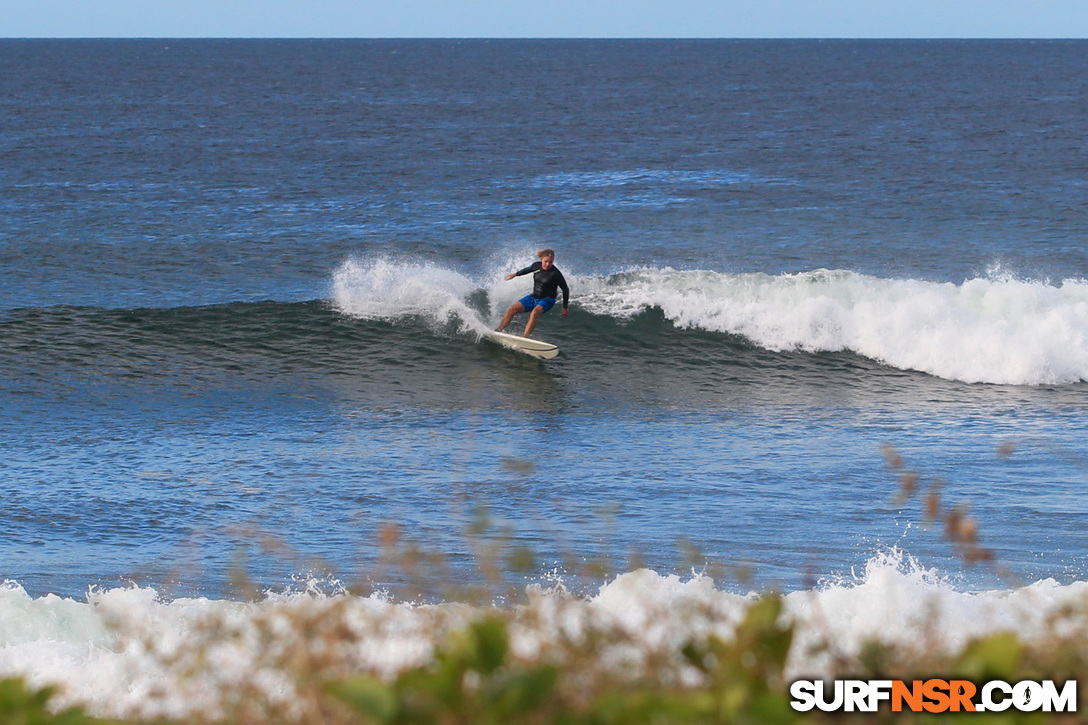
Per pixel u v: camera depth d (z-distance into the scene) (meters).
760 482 45.28
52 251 95.69
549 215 124.50
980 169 170.50
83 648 25.31
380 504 42.53
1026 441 49.00
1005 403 59.22
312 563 35.34
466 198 138.00
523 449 50.78
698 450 50.53
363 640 12.41
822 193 143.50
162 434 52.88
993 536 37.81
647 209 129.50
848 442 51.75
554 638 11.80
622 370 65.31
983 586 32.78
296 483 45.34
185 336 68.69
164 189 141.38
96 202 127.94
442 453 50.09
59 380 61.16
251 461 48.59
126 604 28.11
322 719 10.21
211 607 27.97
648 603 13.57
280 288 84.75
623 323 71.62
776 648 8.85
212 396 59.47
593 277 77.31
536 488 44.62
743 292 74.12
